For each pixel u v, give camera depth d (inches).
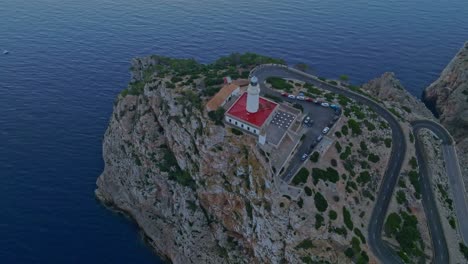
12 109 7524.6
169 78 5915.4
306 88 6097.4
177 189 5511.8
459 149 6860.2
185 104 5364.2
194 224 5393.7
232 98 5482.3
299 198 4621.1
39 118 7381.9
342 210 4832.7
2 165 6417.3
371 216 5108.3
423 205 5413.4
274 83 6077.8
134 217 5994.1
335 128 5467.5
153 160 5693.9
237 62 6815.9
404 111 6707.7
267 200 4658.0
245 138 4960.6
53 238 5521.7
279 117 5344.5
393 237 4926.2
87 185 6304.1
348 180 5123.0
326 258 4507.9
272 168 4798.2
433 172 5807.1
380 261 4697.3
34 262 5206.7
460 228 5364.2
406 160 5689.0
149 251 5639.8
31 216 5753.0
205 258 5398.6
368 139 5620.1
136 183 5856.3
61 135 7071.9
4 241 5403.5
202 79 5861.2
